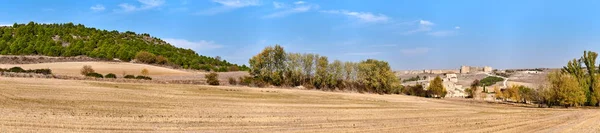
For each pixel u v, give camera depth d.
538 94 92.94
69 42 184.12
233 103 54.16
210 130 30.94
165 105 46.56
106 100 46.53
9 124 27.56
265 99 62.84
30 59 129.38
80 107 39.41
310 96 74.44
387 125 37.53
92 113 36.31
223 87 79.12
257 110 47.47
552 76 90.75
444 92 134.38
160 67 138.00
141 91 59.78
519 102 112.56
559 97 87.75
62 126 28.66
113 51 160.12
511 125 40.31
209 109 45.66
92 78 75.50
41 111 34.75
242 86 89.38
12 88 48.22
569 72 100.00
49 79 65.25
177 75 104.69
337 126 35.78
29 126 27.56
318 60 107.56
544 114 59.12
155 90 62.88
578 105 94.31
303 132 31.58
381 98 84.75
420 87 134.00
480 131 34.75
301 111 48.88
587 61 99.31
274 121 38.25
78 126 29.22
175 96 57.47
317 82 106.94
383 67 118.00
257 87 90.06
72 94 48.97
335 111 50.91
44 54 161.88
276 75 102.19
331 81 107.69
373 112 52.41
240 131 31.06
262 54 104.00
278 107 52.41
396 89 122.25
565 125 40.75
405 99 88.88
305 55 107.38
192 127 32.03
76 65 118.56
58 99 43.31
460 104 84.62
